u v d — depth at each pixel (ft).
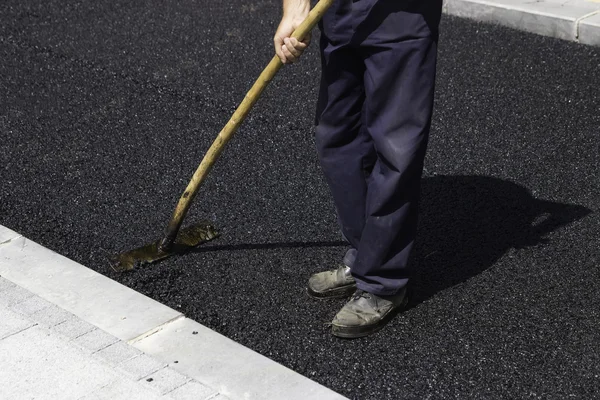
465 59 22.40
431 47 11.56
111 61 22.84
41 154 18.43
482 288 13.71
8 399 10.98
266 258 14.69
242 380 11.41
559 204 16.08
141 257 14.62
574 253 14.52
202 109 20.25
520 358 12.11
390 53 11.50
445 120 19.48
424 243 15.05
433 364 12.06
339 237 15.24
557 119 19.33
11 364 11.62
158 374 11.34
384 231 12.25
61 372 11.44
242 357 11.86
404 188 12.02
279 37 12.12
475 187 16.75
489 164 17.61
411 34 11.37
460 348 12.35
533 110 19.76
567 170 17.28
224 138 13.56
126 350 11.84
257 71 22.07
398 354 12.29
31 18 25.67
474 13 24.63
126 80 21.77
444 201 16.30
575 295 13.44
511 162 17.65
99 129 19.45
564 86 20.80
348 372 11.98
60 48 23.68
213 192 16.83
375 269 12.55
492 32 23.85
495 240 15.03
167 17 25.57
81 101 20.77
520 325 12.80
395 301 12.87
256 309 13.42
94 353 11.77
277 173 17.46
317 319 13.12
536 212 15.83
